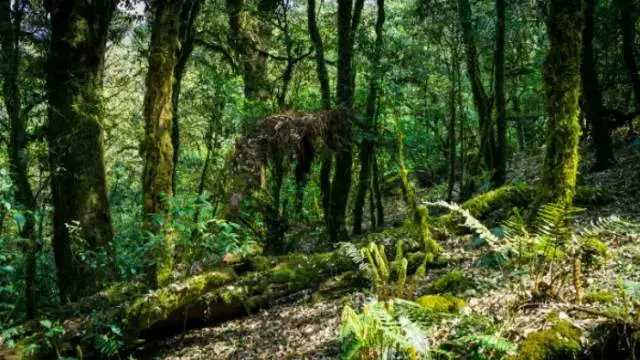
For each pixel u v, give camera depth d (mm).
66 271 10398
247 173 10062
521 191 9086
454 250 7980
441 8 11742
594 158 12820
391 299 4941
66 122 10758
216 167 13594
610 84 14797
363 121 10547
